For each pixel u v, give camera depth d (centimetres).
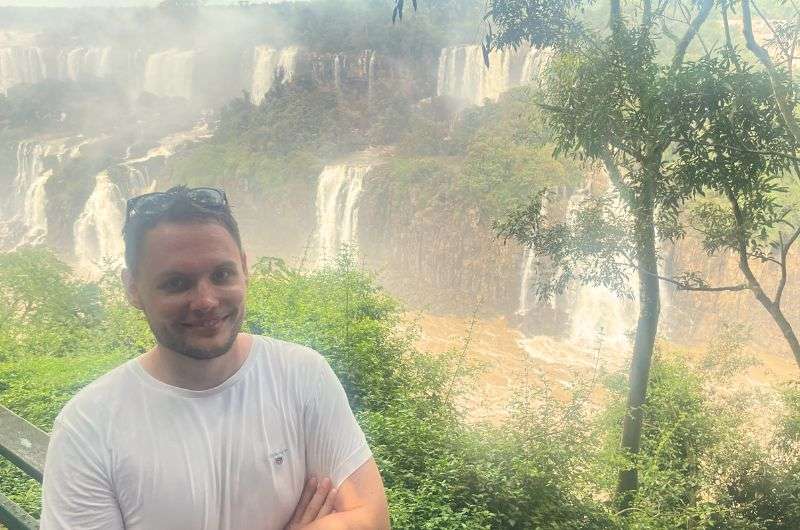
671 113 1107
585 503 1098
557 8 1271
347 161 7619
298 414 160
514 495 935
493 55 7944
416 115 8475
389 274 6375
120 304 1590
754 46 1157
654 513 1230
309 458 163
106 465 146
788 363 4272
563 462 1011
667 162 1223
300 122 8531
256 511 155
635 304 5094
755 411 1620
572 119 1225
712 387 1658
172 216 147
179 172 8156
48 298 1761
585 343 4975
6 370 1188
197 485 149
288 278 1717
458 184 5856
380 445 952
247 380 157
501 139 6181
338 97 9238
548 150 5675
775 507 1405
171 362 152
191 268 144
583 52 1248
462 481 941
